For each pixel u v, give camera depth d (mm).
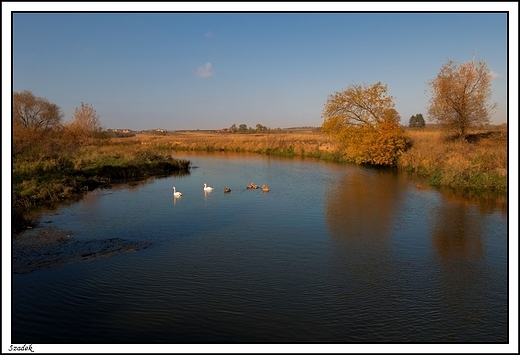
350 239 17969
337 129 50625
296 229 19594
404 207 24188
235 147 79438
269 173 42000
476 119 43750
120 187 32188
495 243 17266
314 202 26016
